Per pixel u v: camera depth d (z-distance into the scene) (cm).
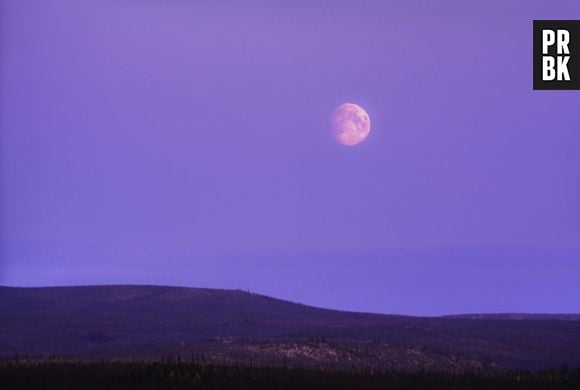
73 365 9712
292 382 8862
